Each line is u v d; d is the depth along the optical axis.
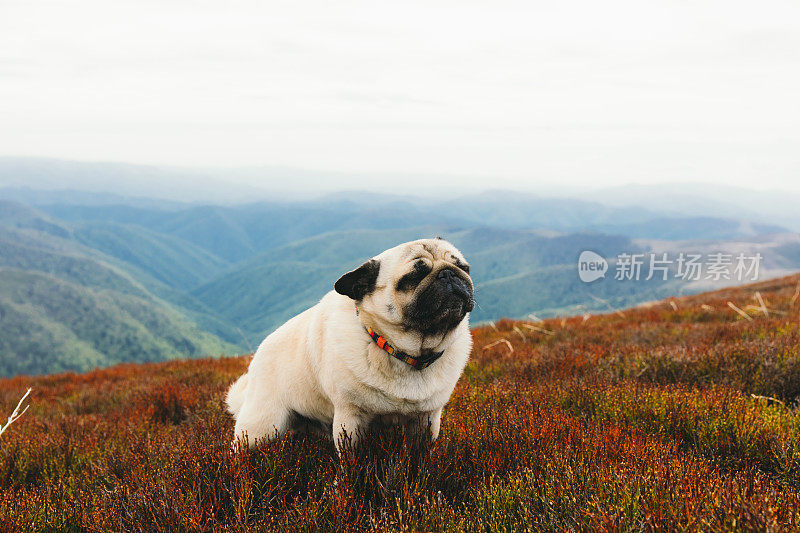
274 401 1.15
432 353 1.02
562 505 0.82
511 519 0.83
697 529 0.74
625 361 1.62
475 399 1.35
